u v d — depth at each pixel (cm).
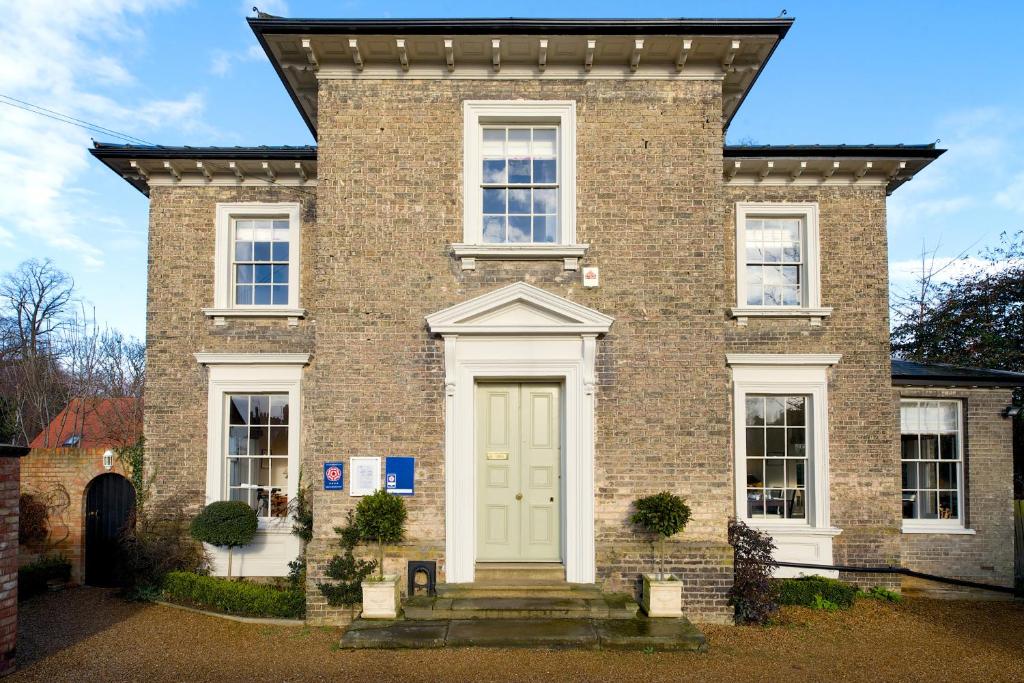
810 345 1135
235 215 1152
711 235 949
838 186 1163
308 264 1138
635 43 916
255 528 1049
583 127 960
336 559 895
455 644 783
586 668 730
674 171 956
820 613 977
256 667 738
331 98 960
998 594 1116
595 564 907
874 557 1104
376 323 941
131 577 1082
